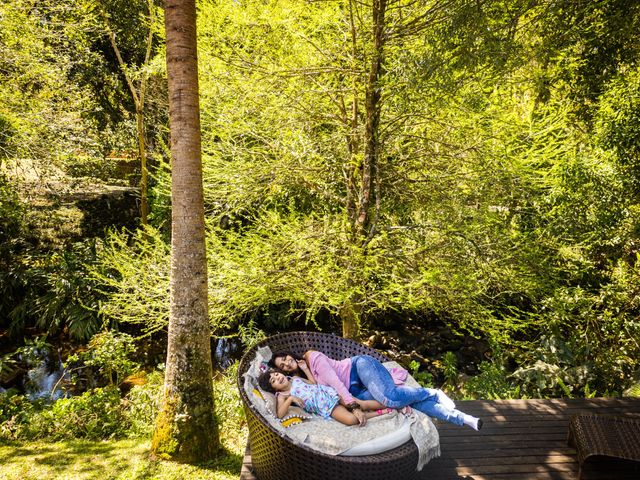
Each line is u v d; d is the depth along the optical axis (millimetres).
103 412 5344
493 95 4699
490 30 3652
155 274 5172
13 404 5715
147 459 4297
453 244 4945
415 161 5430
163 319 5125
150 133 13117
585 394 5523
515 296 6234
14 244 9695
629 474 3266
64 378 7418
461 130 4852
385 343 8727
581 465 3225
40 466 4250
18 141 8711
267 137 5617
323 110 5570
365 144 5195
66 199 10734
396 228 5250
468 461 3447
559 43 3992
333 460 2648
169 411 4234
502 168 4715
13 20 8359
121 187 12602
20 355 8008
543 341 6375
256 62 4863
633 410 4258
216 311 4891
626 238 6691
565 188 6258
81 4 9695
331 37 5113
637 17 3975
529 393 5914
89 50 10750
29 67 8656
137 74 9055
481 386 6000
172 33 3699
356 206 5762
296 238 4848
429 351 8500
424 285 4672
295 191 6055
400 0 4750
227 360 8367
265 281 4645
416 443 2914
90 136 10578
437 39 3902
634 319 6762
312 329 9648
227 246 5488
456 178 5039
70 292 8898
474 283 4859
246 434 4859
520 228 5703
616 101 5910
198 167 3977
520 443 3697
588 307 6426
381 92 5062
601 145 6238
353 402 3123
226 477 4016
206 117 5391
